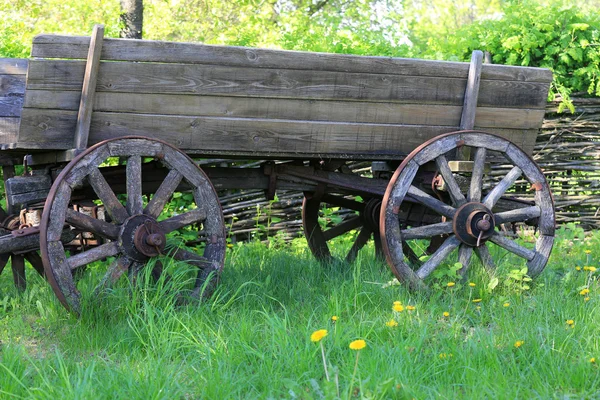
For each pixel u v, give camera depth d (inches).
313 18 587.8
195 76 188.1
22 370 139.7
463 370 139.5
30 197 193.8
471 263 218.4
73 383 132.5
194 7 543.5
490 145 213.0
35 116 177.6
